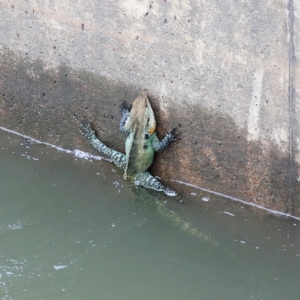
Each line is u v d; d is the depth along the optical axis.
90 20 2.39
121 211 2.42
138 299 2.23
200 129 2.38
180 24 2.29
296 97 2.25
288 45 2.21
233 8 2.23
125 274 2.28
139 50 2.37
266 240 2.34
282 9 2.18
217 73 2.30
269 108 2.29
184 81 2.35
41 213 2.41
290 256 2.30
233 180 2.41
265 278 2.26
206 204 2.44
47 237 2.35
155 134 2.44
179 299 2.23
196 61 2.31
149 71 2.38
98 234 2.37
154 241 2.35
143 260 2.31
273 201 2.39
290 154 2.31
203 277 2.27
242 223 2.38
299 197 2.35
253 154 2.36
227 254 2.31
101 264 2.30
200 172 2.45
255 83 2.28
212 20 2.26
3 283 2.25
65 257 2.31
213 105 2.34
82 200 2.45
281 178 2.35
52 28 2.44
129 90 2.43
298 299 2.21
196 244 2.34
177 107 2.38
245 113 2.32
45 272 2.28
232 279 2.26
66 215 2.41
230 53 2.27
